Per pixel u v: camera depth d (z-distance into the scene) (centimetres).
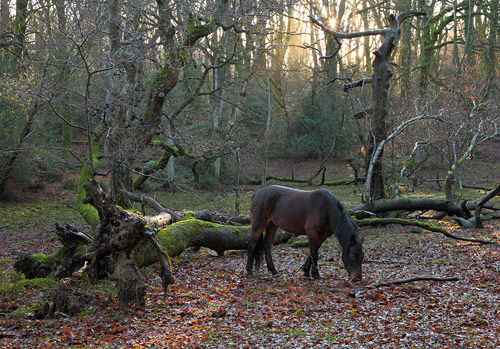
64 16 1466
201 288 862
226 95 3072
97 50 1263
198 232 1136
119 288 728
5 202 2384
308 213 870
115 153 1384
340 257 1136
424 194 2359
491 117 1984
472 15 3347
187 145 1599
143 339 592
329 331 596
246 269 955
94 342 588
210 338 589
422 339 550
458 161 1638
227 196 2725
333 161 3853
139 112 1476
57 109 2219
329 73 3838
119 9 1501
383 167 1791
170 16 1508
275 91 3484
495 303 670
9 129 2241
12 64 1969
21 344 587
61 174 2873
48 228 1883
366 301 720
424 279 822
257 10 1966
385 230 1541
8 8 2014
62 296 725
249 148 2858
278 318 655
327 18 2788
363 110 1752
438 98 2764
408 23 3403
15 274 884
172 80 1437
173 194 2772
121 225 728
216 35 2642
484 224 1559
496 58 3659
